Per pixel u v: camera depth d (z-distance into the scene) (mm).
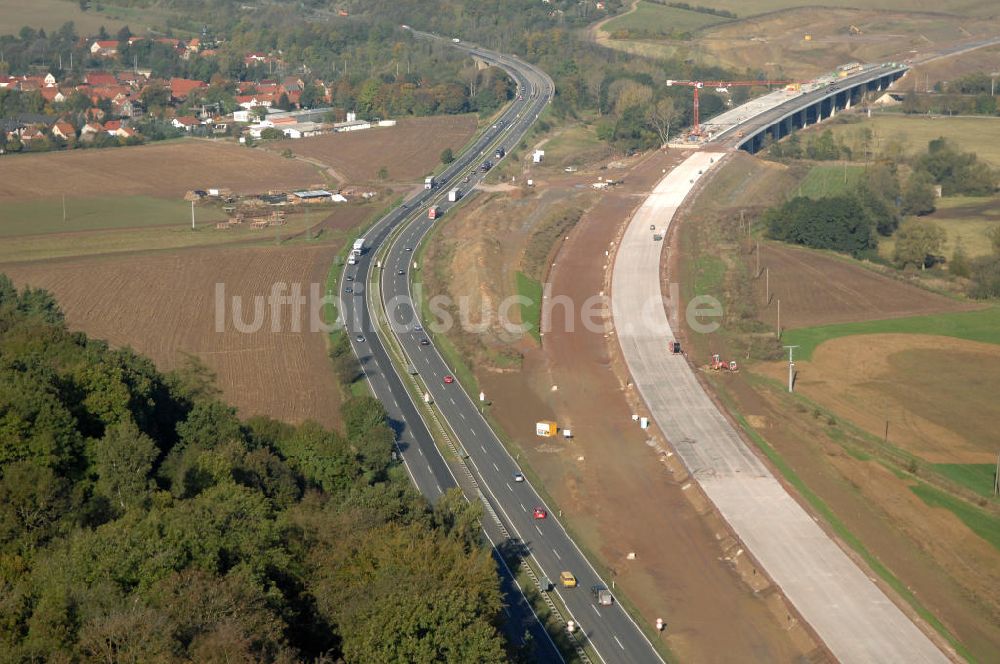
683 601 180500
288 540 142250
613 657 164500
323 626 131875
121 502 147375
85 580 121375
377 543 142500
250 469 168750
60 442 155625
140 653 109250
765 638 171250
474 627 129000
